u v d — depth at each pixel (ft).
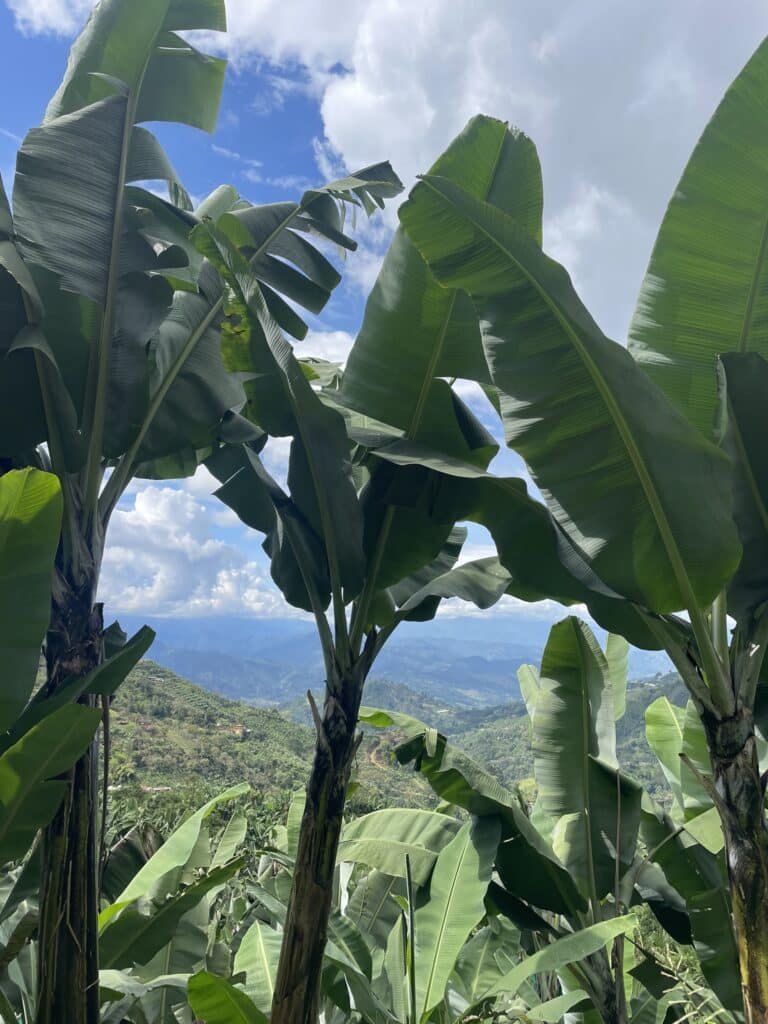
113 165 10.39
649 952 11.52
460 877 11.44
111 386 10.19
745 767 8.12
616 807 12.12
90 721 7.73
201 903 14.46
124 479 10.55
